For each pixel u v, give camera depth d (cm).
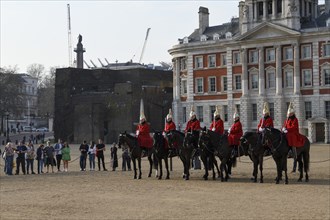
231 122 12056
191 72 12656
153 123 13875
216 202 2784
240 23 12100
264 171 4775
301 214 2381
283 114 11338
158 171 4622
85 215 2434
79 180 4159
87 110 14050
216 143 3859
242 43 11812
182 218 2312
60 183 3934
